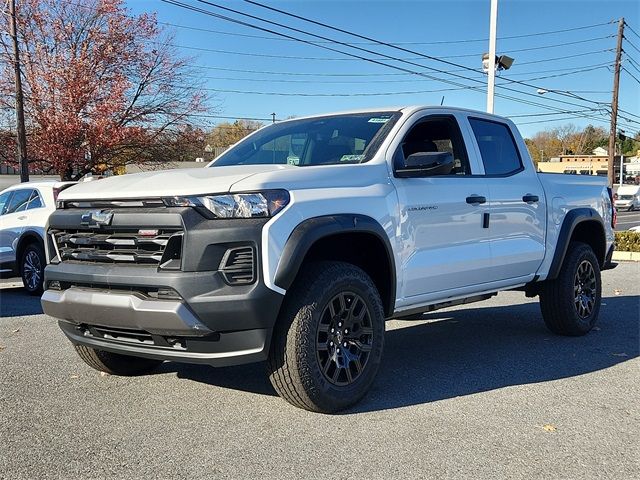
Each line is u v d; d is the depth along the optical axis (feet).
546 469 10.82
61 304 13.33
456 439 12.06
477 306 28.04
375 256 14.57
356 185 14.03
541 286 21.07
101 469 10.74
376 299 13.92
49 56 84.58
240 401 14.24
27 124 84.99
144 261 12.39
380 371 16.87
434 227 15.65
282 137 17.19
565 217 20.58
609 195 23.40
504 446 11.76
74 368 17.11
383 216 14.16
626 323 23.79
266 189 12.34
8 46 84.33
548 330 22.58
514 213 18.29
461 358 18.38
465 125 17.90
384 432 12.36
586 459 11.25
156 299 12.03
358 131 16.10
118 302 12.28
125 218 12.60
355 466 10.84
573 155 290.15
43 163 87.76
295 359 12.47
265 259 11.93
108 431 12.48
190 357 12.35
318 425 12.71
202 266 11.84
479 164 17.81
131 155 90.43
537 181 19.77
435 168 14.78
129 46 89.35
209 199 12.09
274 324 12.22
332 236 13.26
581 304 21.31
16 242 33.04
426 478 10.43
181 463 10.96
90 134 81.71
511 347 19.84
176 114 92.12
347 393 13.33
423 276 15.35
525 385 15.64
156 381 15.88
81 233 13.57
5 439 12.08
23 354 18.67
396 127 15.81
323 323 12.98
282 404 13.99
